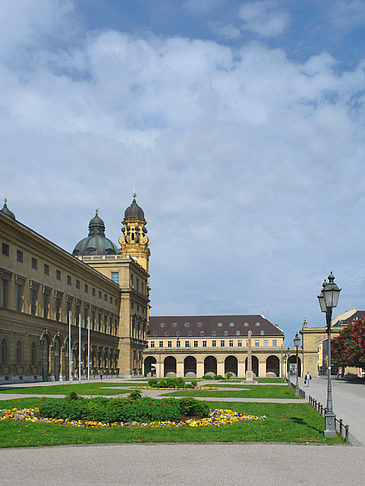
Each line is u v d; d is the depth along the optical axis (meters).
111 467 17.33
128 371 132.62
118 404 30.73
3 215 72.00
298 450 20.84
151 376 163.00
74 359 101.62
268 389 70.19
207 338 171.50
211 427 26.83
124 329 134.00
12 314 75.56
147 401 31.62
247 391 63.69
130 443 21.73
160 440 22.39
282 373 157.50
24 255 80.69
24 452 19.81
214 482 15.47
